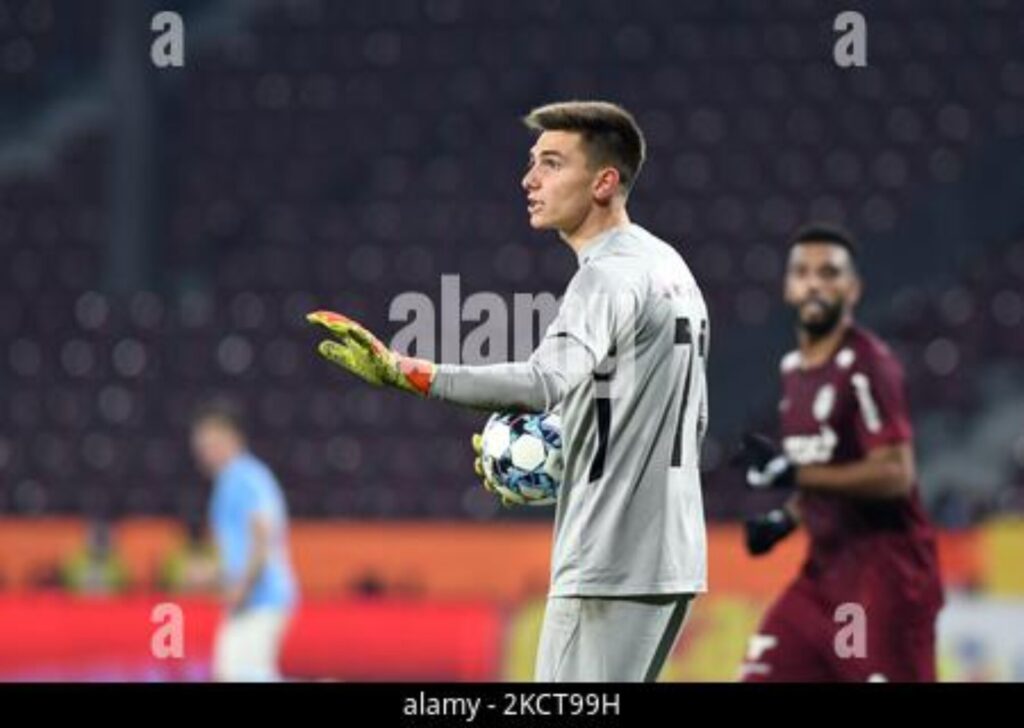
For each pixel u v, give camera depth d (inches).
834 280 1055.0
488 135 2817.4
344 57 2920.8
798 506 1063.0
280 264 2701.8
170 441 2497.5
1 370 2618.1
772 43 2827.3
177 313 2635.3
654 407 689.0
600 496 687.1
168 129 2859.3
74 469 2477.9
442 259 2684.5
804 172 2704.2
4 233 2829.7
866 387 1041.5
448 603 1670.8
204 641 1653.5
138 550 1860.2
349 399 2480.3
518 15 2915.8
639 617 689.0
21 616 1680.6
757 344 2428.6
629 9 2888.8
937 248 2544.3
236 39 2960.1
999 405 2385.6
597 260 692.1
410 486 2389.3
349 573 1835.6
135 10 2682.1
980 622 1529.3
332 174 2822.3
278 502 1555.1
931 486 2269.9
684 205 2679.6
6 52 2984.7
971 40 2807.6
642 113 2775.6
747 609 1509.6
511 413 661.9
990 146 2596.0
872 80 2785.4
